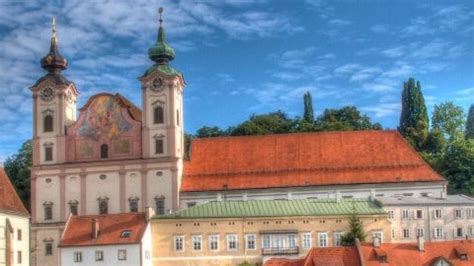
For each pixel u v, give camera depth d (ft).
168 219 427.74
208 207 439.63
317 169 494.18
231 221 427.33
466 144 625.82
